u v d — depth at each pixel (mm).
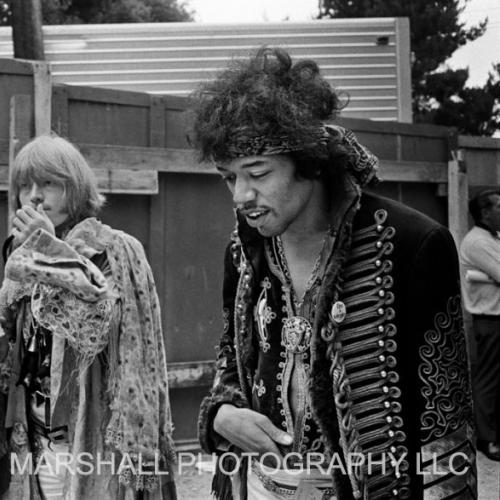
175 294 4922
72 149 2574
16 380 2520
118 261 2562
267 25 6375
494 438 5164
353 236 1583
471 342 5855
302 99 1499
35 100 4367
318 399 1589
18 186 2561
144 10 19594
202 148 1530
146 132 4801
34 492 2535
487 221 5234
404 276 1549
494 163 6449
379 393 1552
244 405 1769
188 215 4949
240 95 1479
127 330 2518
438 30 21031
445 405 1540
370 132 5676
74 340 2326
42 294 2322
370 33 6527
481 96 20484
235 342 1778
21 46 6070
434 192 5969
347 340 1571
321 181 1608
